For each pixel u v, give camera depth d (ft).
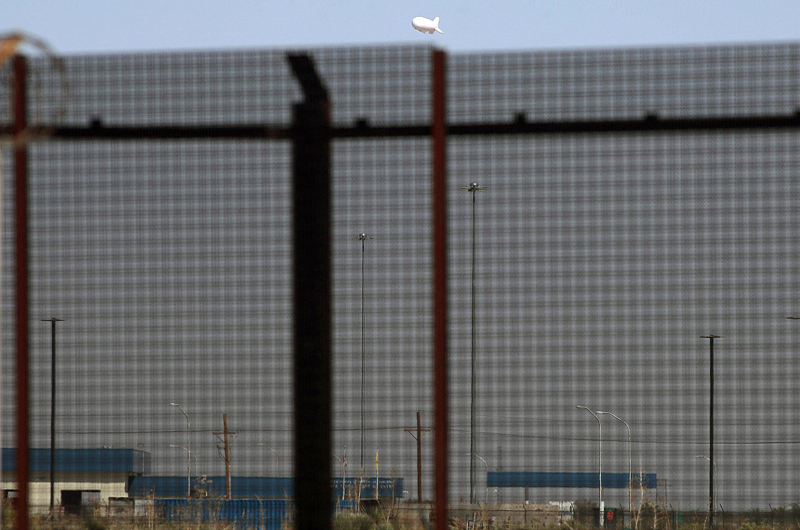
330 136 61.93
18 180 63.10
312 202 61.98
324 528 60.49
